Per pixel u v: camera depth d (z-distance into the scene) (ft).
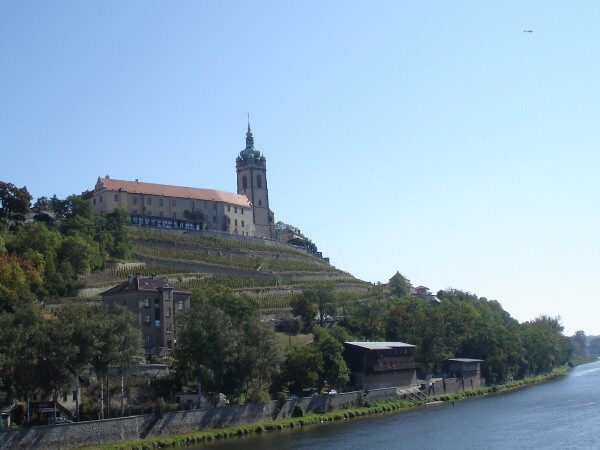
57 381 405.80
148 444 420.77
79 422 399.85
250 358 508.53
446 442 438.40
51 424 396.57
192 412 465.47
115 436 416.26
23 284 568.00
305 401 554.87
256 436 472.44
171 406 472.85
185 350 495.41
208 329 494.59
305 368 569.23
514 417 547.49
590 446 413.59
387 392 655.76
